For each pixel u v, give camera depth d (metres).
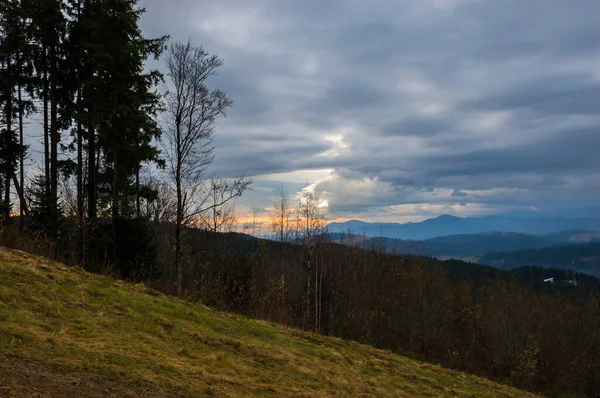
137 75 21.42
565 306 46.75
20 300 7.90
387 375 13.18
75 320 7.95
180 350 8.41
